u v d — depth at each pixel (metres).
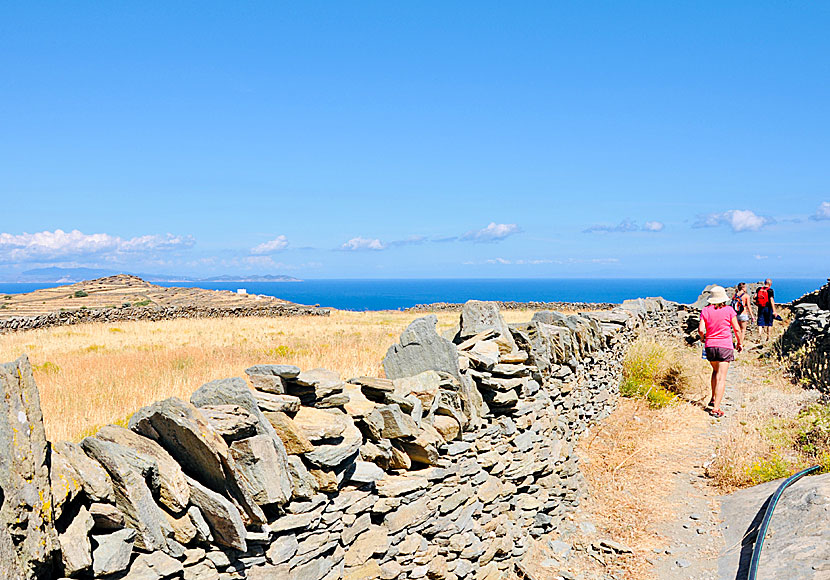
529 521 7.52
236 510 3.96
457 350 7.01
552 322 10.27
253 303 54.16
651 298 22.06
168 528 3.77
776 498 7.13
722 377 12.17
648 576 6.55
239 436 4.29
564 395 9.43
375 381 6.03
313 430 4.72
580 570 6.92
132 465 3.70
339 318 35.53
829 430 9.25
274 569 4.35
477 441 6.72
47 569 3.20
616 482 8.93
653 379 13.76
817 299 24.70
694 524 7.56
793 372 15.19
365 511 5.29
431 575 5.85
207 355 14.30
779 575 5.64
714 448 10.08
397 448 5.79
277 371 5.02
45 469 3.18
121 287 70.12
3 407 3.04
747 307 21.88
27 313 45.25
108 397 8.10
